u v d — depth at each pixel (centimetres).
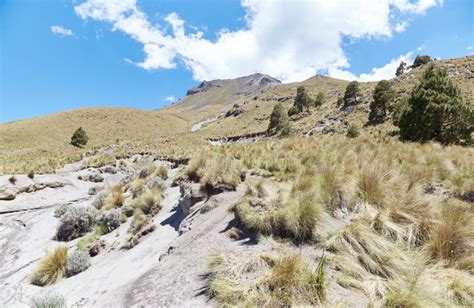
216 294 318
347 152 987
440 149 1057
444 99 1725
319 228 433
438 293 283
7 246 1077
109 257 757
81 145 5928
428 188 632
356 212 491
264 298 278
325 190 529
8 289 693
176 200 1009
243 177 875
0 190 1688
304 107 7606
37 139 6456
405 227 416
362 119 4072
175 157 2566
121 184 1909
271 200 543
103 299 434
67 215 1160
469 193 591
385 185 542
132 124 9356
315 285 282
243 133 6931
